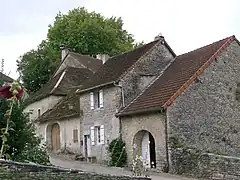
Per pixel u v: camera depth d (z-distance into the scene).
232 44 27.84
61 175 10.09
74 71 44.19
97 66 47.53
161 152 24.03
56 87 41.06
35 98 42.38
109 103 28.77
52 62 53.38
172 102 24.19
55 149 36.12
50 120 36.34
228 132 26.28
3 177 9.02
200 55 28.23
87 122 31.25
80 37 55.16
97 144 29.80
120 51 55.91
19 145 14.91
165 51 30.61
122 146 26.97
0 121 12.87
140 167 16.78
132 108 26.89
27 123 15.86
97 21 57.91
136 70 28.88
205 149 24.89
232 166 19.52
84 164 27.44
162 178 20.52
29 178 9.47
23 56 55.12
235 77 27.45
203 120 25.25
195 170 21.64
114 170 23.31
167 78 28.12
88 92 31.45
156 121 24.59
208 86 25.95
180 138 24.11
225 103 26.53
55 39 56.97
